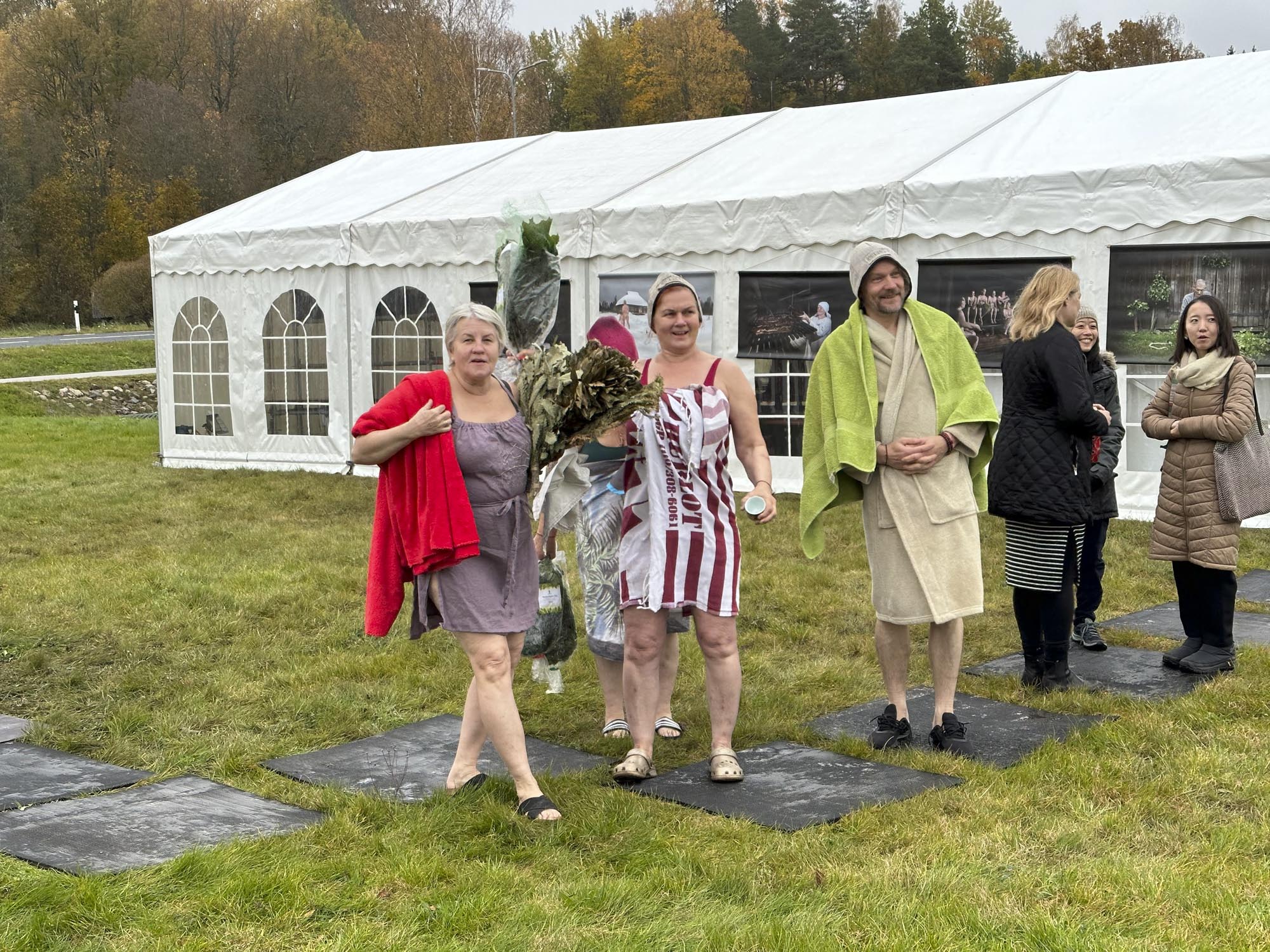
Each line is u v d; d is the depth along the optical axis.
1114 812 3.84
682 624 4.76
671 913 3.21
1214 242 8.80
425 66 48.62
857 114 12.73
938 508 4.54
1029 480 5.07
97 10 59.53
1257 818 3.79
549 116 61.84
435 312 12.16
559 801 4.09
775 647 6.26
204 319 13.84
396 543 4.02
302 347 13.13
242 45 60.88
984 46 70.75
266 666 6.00
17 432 18.69
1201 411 5.46
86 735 4.97
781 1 70.88
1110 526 8.99
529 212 5.36
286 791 4.26
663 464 4.26
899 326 4.62
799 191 10.27
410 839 3.74
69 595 7.43
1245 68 10.83
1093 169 9.12
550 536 4.85
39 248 54.16
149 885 3.37
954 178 9.66
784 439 10.65
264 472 13.10
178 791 4.28
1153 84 10.97
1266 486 5.48
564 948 2.99
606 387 3.98
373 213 12.87
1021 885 3.29
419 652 6.11
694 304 4.44
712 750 4.38
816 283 10.27
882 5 69.75
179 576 7.92
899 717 4.73
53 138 56.53
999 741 4.66
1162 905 3.15
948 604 4.49
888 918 3.10
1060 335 5.00
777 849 3.62
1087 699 5.11
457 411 4.04
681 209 10.73
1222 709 4.92
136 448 16.34
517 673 5.78
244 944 3.06
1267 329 8.70
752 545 8.71
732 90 61.06
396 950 3.00
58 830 3.86
